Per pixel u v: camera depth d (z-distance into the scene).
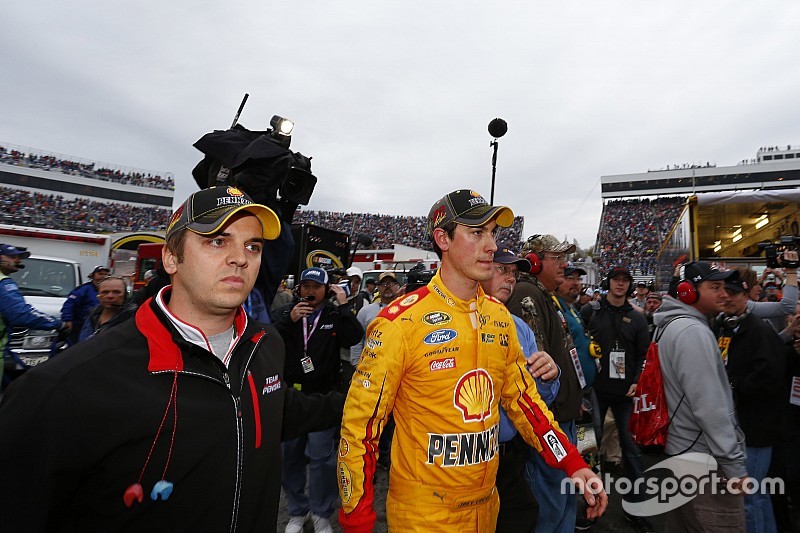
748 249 7.50
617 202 44.50
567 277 3.01
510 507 1.96
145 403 0.93
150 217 45.91
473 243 1.54
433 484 1.46
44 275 7.00
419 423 1.49
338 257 8.87
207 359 1.07
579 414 2.45
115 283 3.46
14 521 0.81
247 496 1.07
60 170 43.41
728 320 2.61
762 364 2.38
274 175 1.74
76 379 0.88
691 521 2.09
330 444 2.90
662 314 2.32
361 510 1.36
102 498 0.90
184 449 0.96
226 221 1.07
